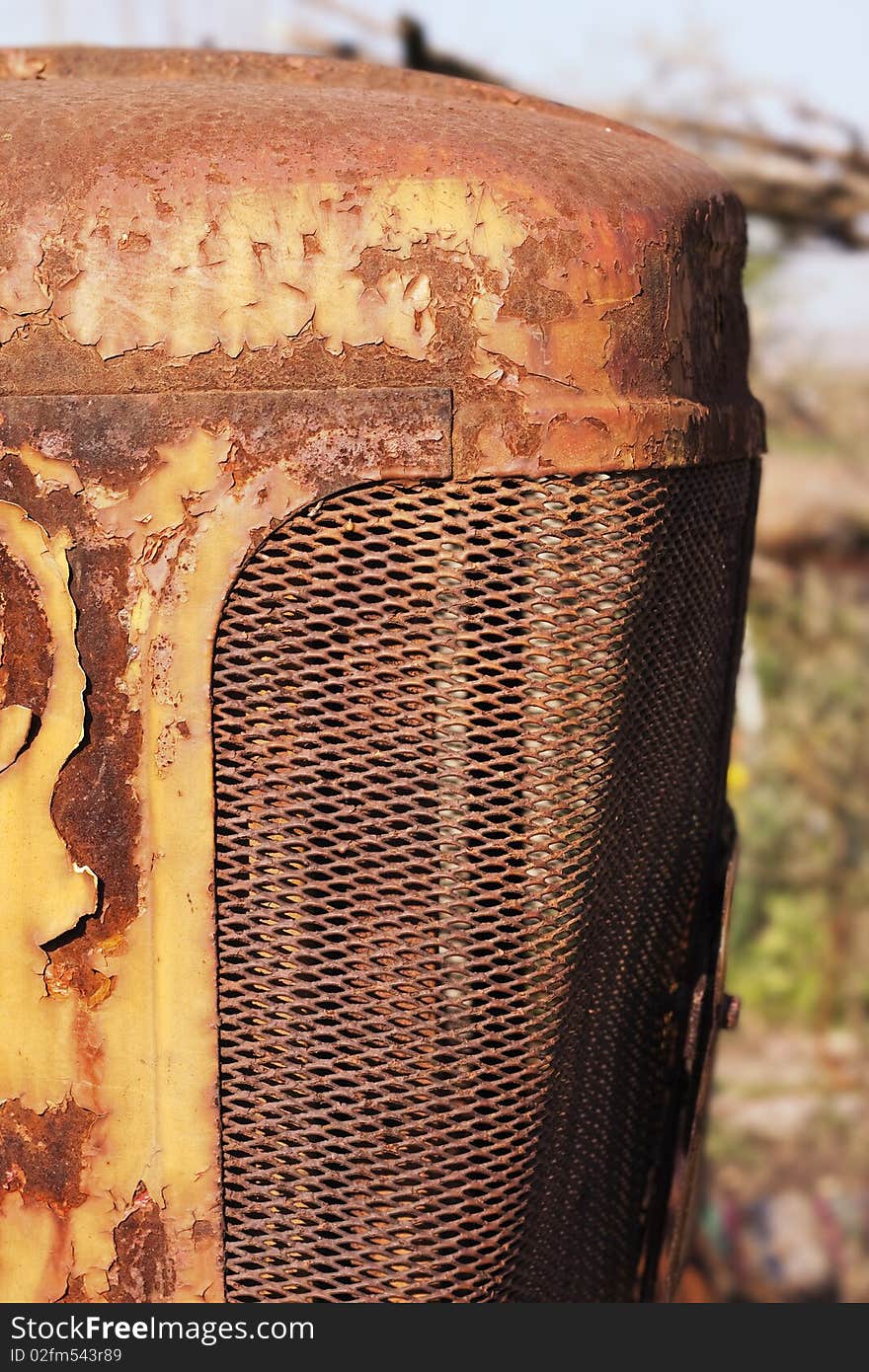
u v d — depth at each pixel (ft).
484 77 9.57
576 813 4.27
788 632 16.19
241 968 4.17
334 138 4.11
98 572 4.08
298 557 4.10
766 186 12.17
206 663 4.10
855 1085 12.35
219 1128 4.18
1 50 4.98
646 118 11.62
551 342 4.12
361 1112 4.24
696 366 4.41
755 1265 9.29
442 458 4.09
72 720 4.10
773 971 13.85
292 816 4.17
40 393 4.06
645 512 4.26
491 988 4.26
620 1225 4.77
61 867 4.13
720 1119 11.68
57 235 4.03
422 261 4.07
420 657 4.16
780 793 14.67
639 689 4.38
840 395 17.88
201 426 4.06
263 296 4.05
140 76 4.93
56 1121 4.17
